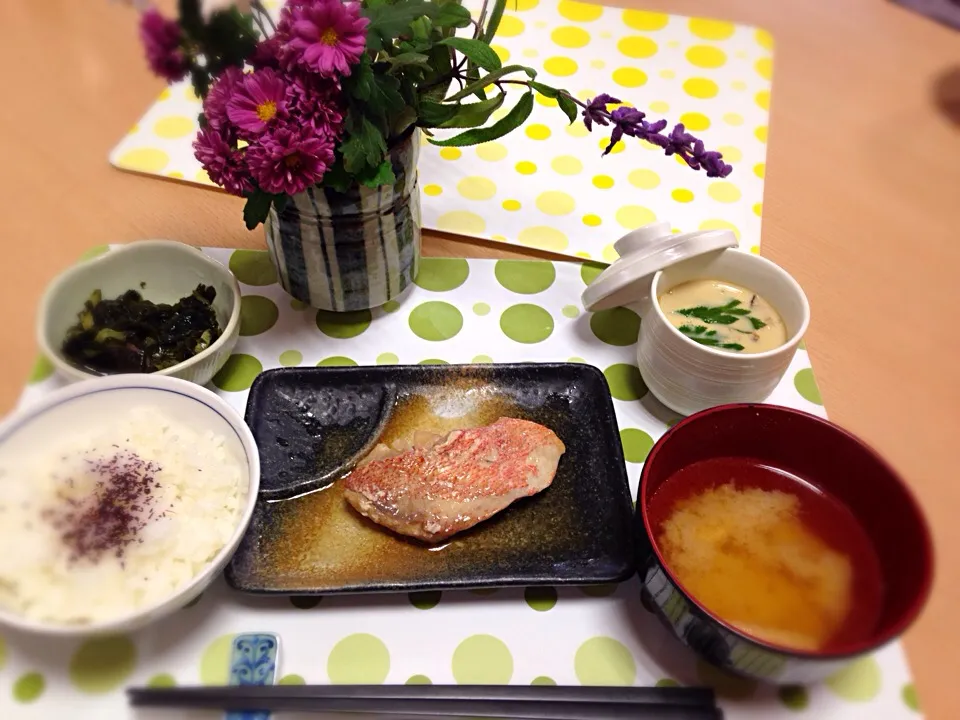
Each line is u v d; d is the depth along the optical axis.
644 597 0.36
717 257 0.43
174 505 0.35
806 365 0.44
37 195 0.50
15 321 0.43
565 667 0.34
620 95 0.61
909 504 0.33
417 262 0.47
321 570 0.35
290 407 0.41
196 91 0.36
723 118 0.59
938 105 0.61
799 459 0.37
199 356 0.39
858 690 0.33
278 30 0.34
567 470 0.40
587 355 0.45
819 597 0.33
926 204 0.54
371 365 0.43
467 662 0.34
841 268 0.49
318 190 0.39
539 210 0.52
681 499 0.36
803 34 0.67
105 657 0.33
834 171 0.56
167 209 0.50
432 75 0.39
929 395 0.43
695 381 0.39
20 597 0.32
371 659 0.34
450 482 0.37
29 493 0.35
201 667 0.33
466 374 0.43
